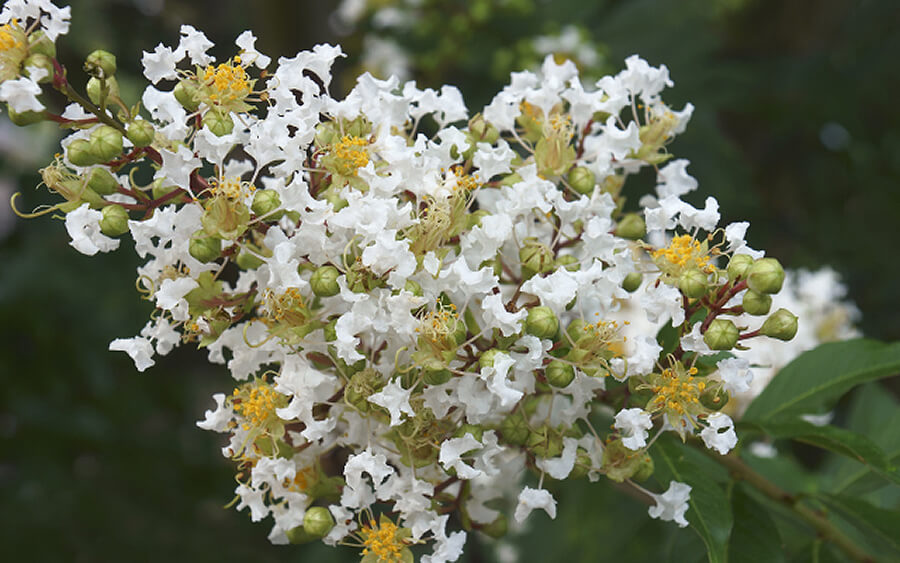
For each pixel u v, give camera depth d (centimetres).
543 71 41
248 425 36
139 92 81
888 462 37
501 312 34
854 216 97
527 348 35
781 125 95
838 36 103
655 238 39
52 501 67
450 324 35
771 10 109
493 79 65
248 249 35
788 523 42
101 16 77
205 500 71
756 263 35
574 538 56
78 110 35
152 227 34
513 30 66
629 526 55
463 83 66
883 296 94
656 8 69
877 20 97
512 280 37
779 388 40
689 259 36
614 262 36
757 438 47
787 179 102
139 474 70
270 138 35
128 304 69
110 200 36
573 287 35
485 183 37
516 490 45
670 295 35
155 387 74
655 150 40
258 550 70
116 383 73
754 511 39
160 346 36
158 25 80
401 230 35
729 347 35
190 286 35
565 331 36
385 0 69
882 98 95
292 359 36
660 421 37
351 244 35
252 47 36
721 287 35
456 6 65
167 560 67
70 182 35
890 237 96
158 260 36
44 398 69
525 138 39
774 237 98
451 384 35
